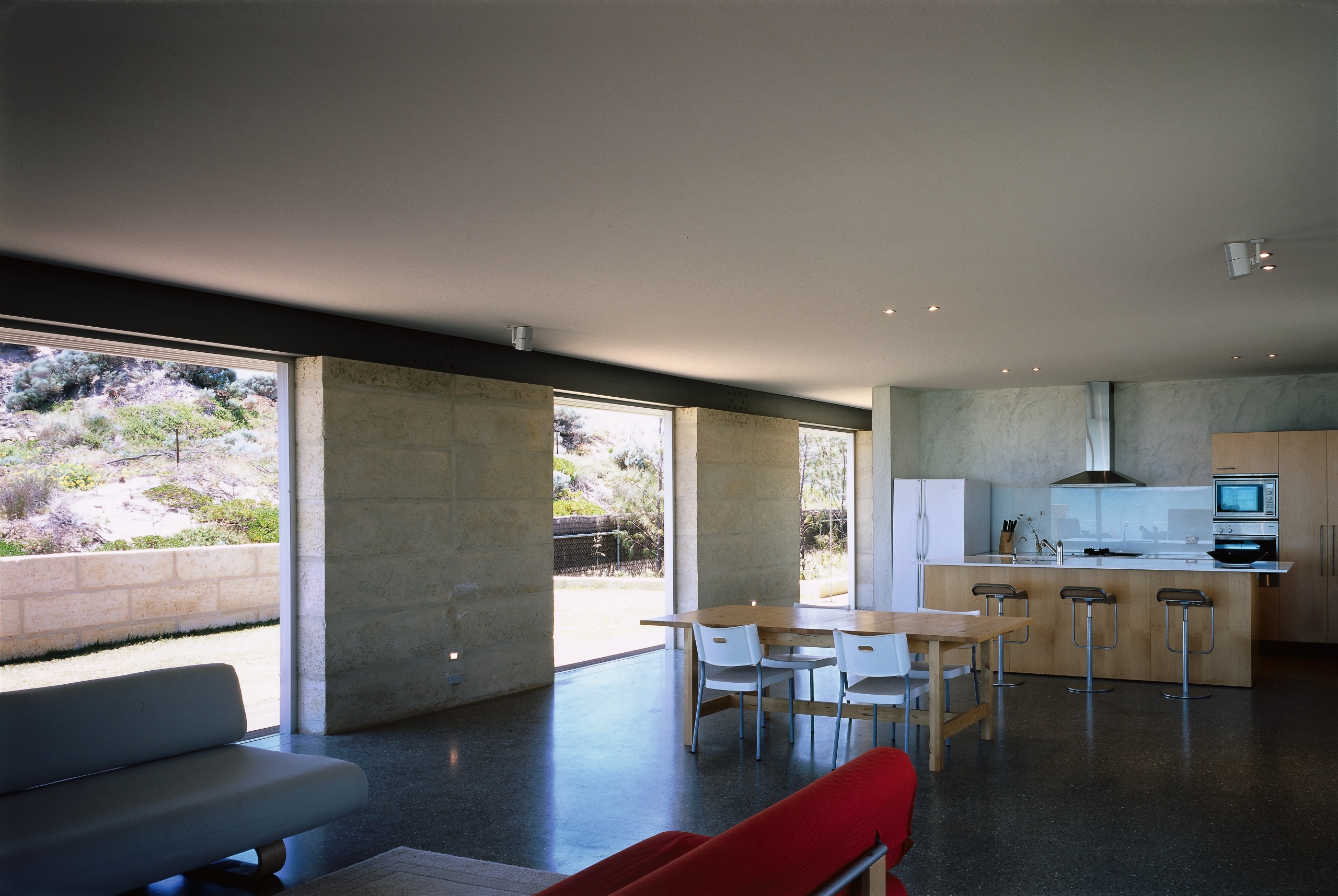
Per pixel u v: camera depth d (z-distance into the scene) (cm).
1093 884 346
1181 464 965
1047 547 1014
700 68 253
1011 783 476
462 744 555
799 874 186
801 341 707
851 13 223
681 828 410
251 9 221
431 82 261
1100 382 970
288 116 284
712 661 532
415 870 361
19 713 336
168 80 259
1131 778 483
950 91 267
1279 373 902
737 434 976
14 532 961
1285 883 347
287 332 562
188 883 357
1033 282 509
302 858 379
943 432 1068
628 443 1452
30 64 249
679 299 552
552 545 752
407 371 633
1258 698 679
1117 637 754
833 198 363
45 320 452
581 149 312
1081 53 243
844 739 571
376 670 609
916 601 960
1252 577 718
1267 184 346
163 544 1070
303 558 586
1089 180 342
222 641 903
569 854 379
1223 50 242
